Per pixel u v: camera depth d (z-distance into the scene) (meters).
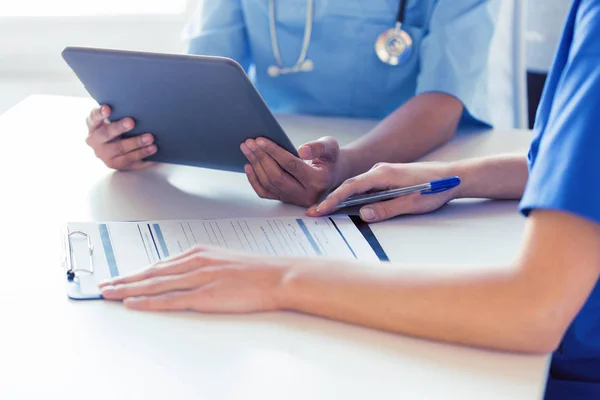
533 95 2.10
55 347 0.70
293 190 1.06
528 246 0.71
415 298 0.73
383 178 1.07
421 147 1.32
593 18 0.73
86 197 1.07
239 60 1.61
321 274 0.76
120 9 2.20
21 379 0.65
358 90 1.55
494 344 0.71
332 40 1.52
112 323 0.74
